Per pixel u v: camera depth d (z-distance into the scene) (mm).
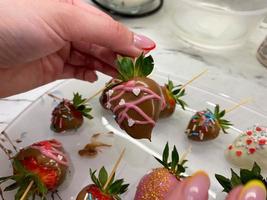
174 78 210
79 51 197
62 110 185
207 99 204
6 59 167
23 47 161
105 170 164
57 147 170
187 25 251
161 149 186
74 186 171
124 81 154
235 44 247
